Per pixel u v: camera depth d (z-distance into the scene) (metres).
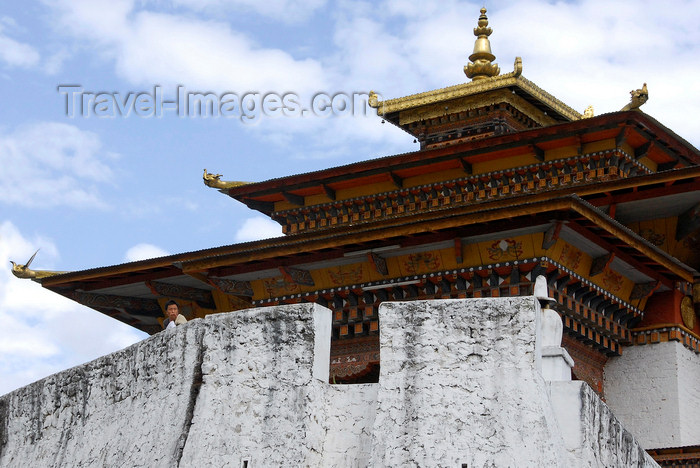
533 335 17.28
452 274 33.00
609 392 34.84
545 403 17.05
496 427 16.94
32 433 22.42
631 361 34.75
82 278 38.88
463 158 38.38
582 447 17.31
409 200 39.84
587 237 31.83
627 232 31.89
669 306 34.62
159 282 38.78
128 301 40.28
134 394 20.17
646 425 34.09
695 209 34.59
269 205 42.16
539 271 31.75
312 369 18.09
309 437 17.77
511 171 37.97
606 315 34.12
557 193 31.11
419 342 17.62
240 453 17.92
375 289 34.19
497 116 41.47
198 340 19.06
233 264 35.41
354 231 33.62
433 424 17.16
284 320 18.45
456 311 17.62
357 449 17.88
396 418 17.36
